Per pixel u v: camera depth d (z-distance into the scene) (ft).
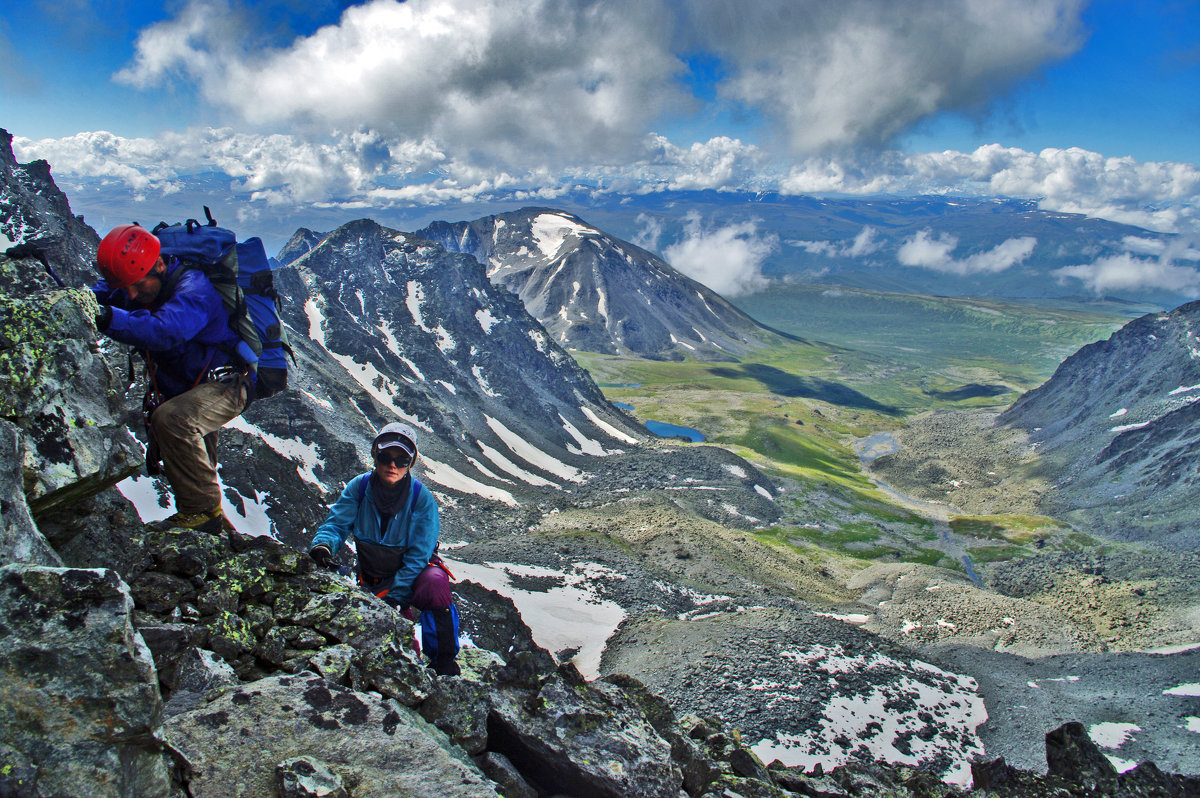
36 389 18.06
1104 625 445.37
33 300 19.38
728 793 28.86
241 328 22.71
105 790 11.98
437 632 24.45
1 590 12.96
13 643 12.44
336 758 16.26
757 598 364.17
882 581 457.27
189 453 21.94
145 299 21.91
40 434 17.79
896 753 217.77
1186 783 58.34
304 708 17.19
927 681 264.52
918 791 46.62
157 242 21.26
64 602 13.03
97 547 20.15
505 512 570.87
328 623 20.79
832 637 280.51
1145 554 604.90
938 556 628.69
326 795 14.52
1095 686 314.14
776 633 278.67
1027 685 299.38
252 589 20.66
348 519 24.94
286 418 479.41
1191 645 383.65
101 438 19.62
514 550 392.68
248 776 15.20
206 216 23.47
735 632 280.31
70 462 18.20
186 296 21.18
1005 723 246.88
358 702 17.93
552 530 489.67
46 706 12.14
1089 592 519.19
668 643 278.26
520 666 23.61
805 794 36.09
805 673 249.14
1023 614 397.80
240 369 22.94
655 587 349.61
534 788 21.30
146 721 12.85
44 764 11.70
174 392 22.80
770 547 508.53
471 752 20.21
